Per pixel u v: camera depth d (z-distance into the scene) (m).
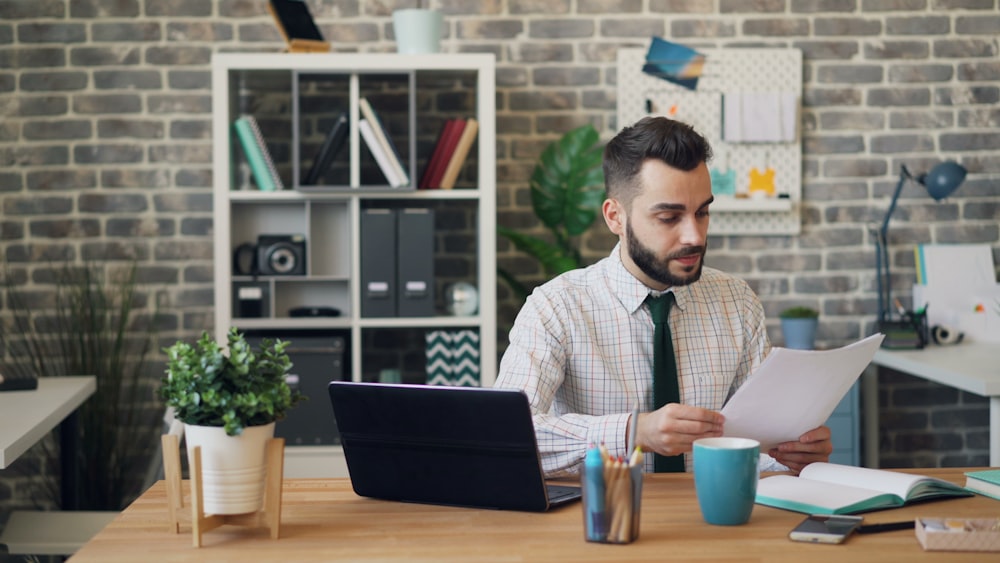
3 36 3.72
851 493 1.54
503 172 3.86
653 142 1.78
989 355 3.48
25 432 2.40
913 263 3.96
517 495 1.51
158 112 3.77
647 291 1.98
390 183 3.45
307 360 3.38
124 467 3.69
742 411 1.62
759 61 3.86
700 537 1.38
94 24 3.74
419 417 1.52
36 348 3.70
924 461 4.00
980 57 3.92
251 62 3.36
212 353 1.39
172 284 3.79
